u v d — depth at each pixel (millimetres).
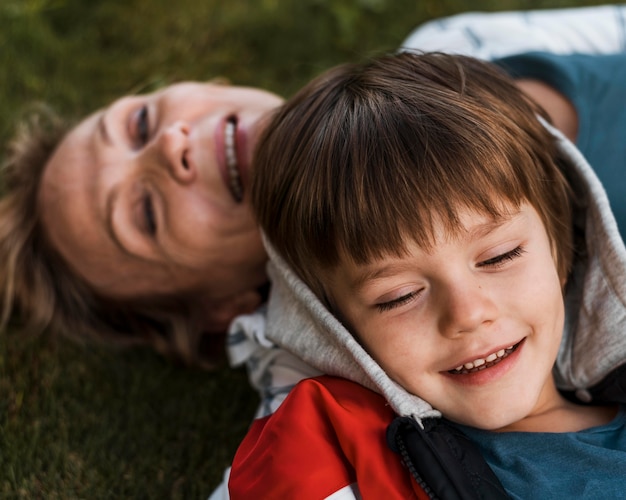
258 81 2518
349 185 1266
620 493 1223
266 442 1299
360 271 1268
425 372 1297
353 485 1264
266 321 1597
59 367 1879
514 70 1761
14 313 2068
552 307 1286
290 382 1589
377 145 1278
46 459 1654
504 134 1312
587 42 2047
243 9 2666
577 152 1464
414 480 1230
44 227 1975
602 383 1403
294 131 1391
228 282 1908
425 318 1263
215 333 2047
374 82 1391
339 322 1355
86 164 1892
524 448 1314
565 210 1424
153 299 1969
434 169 1244
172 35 2598
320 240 1297
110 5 2635
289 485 1229
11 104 2355
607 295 1392
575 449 1289
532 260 1273
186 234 1782
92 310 2031
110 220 1834
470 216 1226
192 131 1825
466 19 2141
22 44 2469
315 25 2613
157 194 1801
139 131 1908
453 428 1336
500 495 1219
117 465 1667
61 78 2451
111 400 1821
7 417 1719
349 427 1274
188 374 1929
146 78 2496
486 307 1228
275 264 1447
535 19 2098
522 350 1293
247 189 1770
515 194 1265
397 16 2648
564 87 1680
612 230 1393
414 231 1223
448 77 1411
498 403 1286
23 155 2131
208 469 1682
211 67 2533
